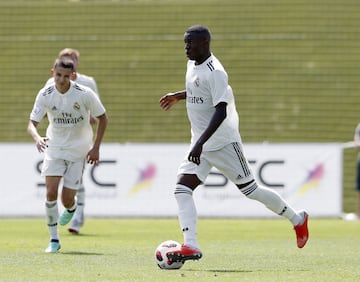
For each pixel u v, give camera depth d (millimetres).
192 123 28891
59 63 34000
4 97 90812
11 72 93500
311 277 25203
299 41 96375
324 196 65188
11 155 65312
